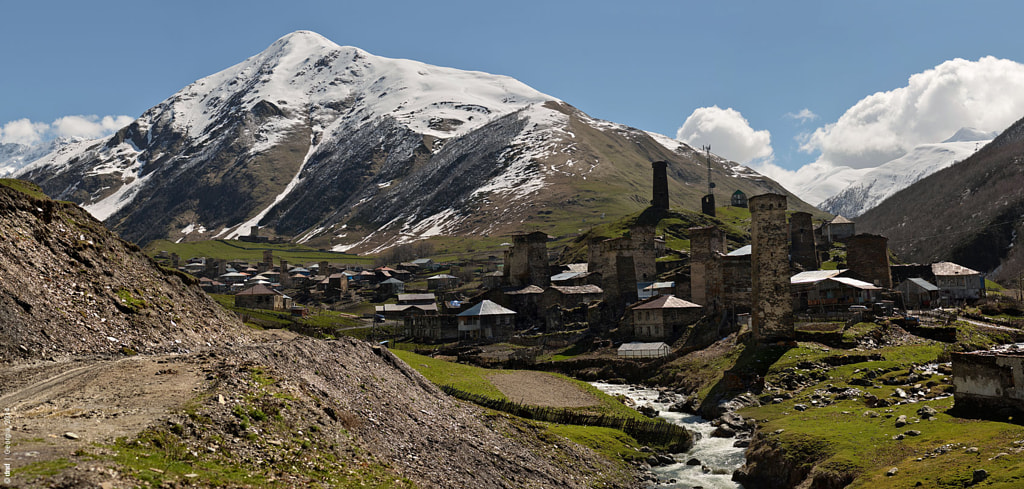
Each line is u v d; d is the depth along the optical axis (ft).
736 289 350.43
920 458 135.33
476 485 128.16
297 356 154.51
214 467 84.74
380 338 485.15
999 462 120.06
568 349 373.40
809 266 507.71
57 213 179.93
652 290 436.35
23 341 127.54
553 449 168.45
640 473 168.76
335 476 97.91
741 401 221.25
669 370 293.84
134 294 171.12
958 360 165.48
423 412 161.58
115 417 91.35
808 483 145.59
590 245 570.87
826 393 211.00
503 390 231.71
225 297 578.25
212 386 111.04
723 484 159.84
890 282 399.24
